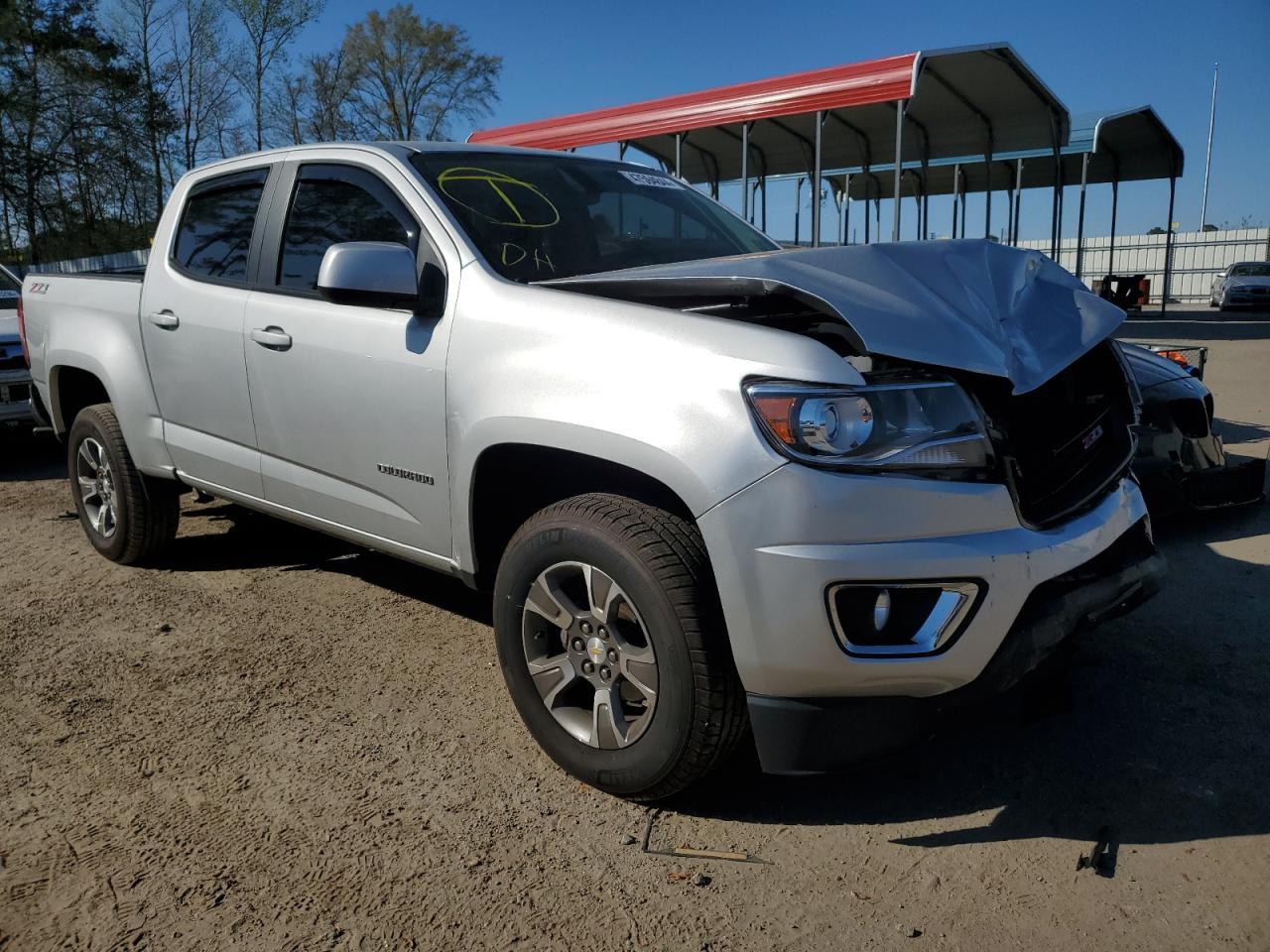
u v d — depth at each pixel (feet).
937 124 46.32
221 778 8.95
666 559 7.60
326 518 11.32
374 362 10.06
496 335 8.94
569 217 11.13
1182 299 112.47
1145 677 10.78
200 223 13.12
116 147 106.01
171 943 6.79
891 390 7.32
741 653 7.34
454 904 7.21
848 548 7.01
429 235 10.06
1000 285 8.95
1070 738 9.52
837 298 7.65
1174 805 8.38
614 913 7.11
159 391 13.32
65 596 13.87
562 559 8.34
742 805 8.50
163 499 14.55
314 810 8.43
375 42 132.05
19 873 7.55
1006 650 7.47
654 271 9.12
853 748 7.44
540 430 8.32
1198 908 7.05
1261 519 16.76
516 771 9.09
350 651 11.87
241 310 11.76
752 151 49.47
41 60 102.12
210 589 14.10
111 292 14.29
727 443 7.22
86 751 9.45
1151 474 15.17
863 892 7.33
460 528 9.53
